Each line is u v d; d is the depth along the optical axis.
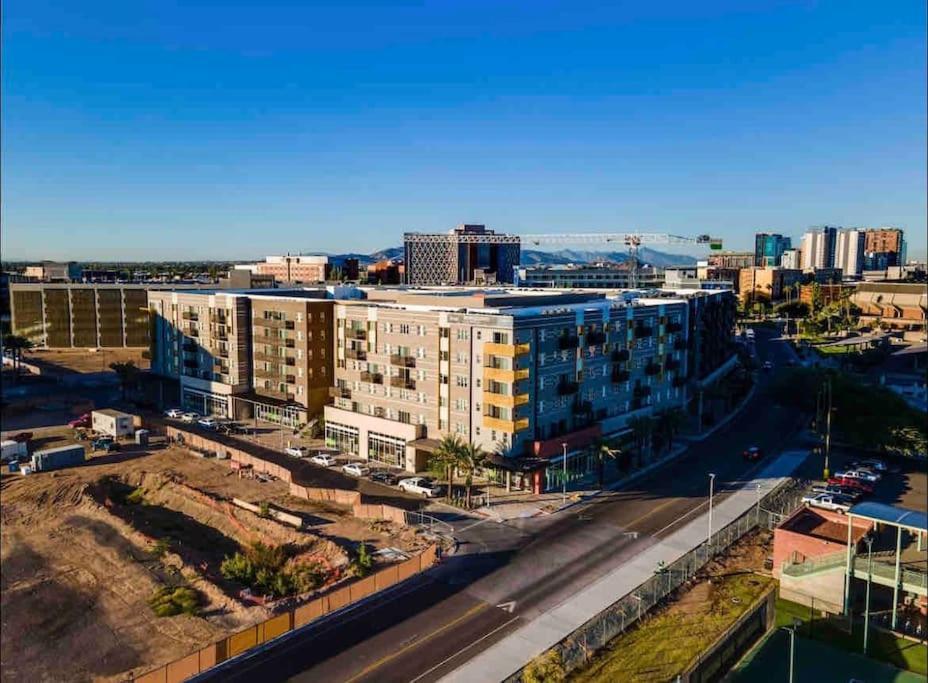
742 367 161.38
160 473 94.06
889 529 68.38
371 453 99.12
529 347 84.69
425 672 47.16
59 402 138.50
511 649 49.81
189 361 135.12
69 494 87.19
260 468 95.25
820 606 56.94
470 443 84.31
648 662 48.22
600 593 58.16
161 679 45.25
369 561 63.88
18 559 71.62
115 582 66.12
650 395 108.88
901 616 55.62
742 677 48.22
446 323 89.88
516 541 69.25
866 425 101.88
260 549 69.06
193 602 61.22
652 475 90.69
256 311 122.06
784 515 75.75
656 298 124.94
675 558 64.88
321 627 53.09
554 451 85.38
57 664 54.06
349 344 106.12
